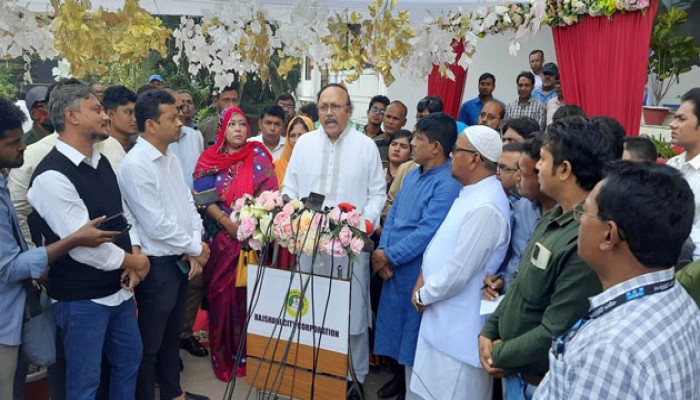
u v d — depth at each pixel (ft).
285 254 10.24
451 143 9.49
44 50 8.70
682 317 3.64
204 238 11.76
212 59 9.34
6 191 7.20
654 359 3.38
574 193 5.70
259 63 9.21
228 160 11.83
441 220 9.30
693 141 9.89
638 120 12.04
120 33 8.29
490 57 27.48
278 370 9.11
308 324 9.26
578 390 3.53
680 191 3.65
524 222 8.19
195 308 12.53
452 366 8.20
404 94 29.48
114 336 8.64
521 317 6.15
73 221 7.64
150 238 9.05
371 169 10.89
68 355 8.10
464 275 7.89
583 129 5.65
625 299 3.69
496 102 15.39
